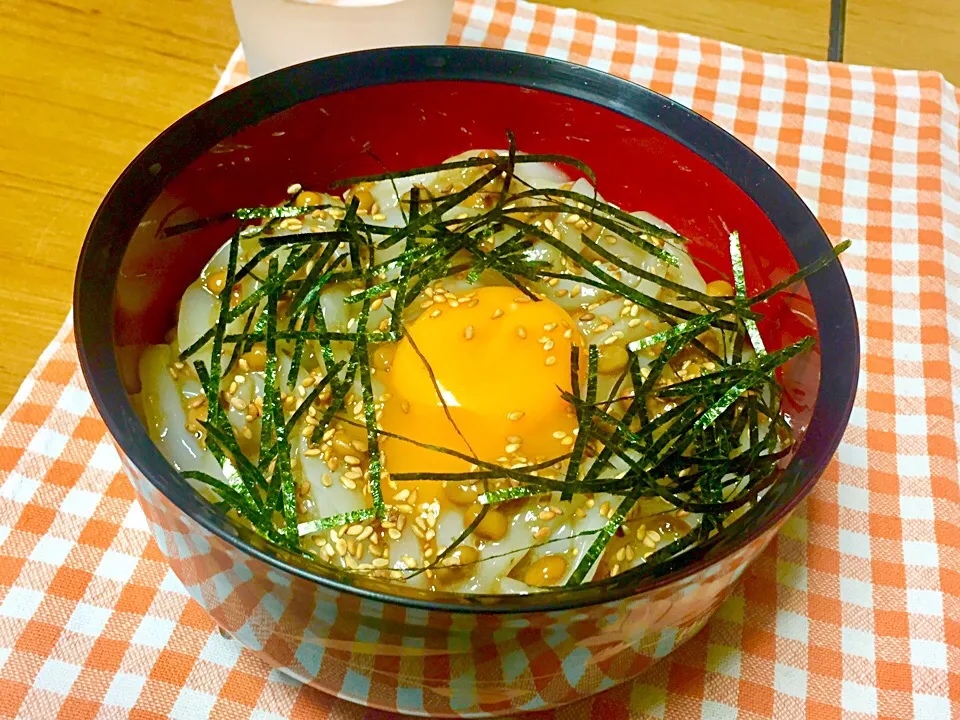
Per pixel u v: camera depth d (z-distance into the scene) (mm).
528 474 167
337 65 195
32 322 229
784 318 189
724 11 334
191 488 140
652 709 186
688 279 211
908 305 256
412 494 177
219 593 156
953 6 348
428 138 218
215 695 183
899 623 200
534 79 204
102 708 178
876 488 220
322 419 178
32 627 186
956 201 286
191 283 202
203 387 178
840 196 282
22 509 200
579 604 130
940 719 188
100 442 212
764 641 195
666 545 169
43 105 268
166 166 179
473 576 169
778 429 183
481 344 186
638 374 184
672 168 206
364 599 130
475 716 172
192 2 303
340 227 202
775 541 209
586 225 215
